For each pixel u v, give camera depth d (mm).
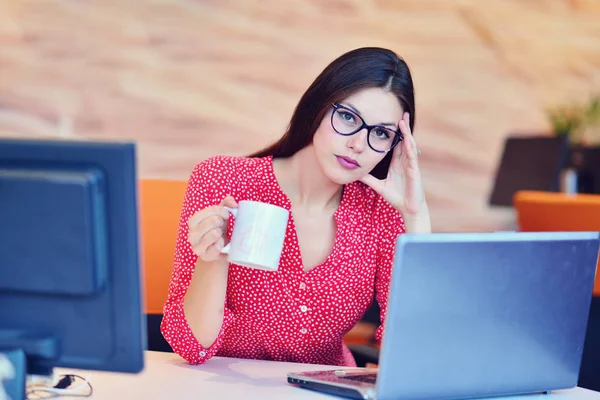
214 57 5805
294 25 5875
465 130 6078
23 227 971
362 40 5957
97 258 978
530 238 1225
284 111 5871
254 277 1614
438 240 1141
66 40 5672
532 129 6121
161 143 5777
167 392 1263
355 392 1223
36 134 5672
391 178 1660
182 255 1582
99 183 969
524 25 6090
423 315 1151
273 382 1357
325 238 1690
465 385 1219
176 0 5738
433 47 6031
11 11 5629
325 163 1556
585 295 1312
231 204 1327
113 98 5727
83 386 1281
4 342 1010
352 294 1666
